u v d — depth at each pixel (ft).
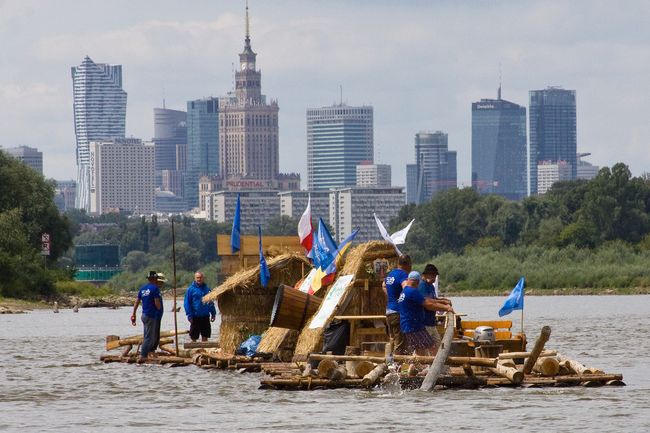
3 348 499.51
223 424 259.80
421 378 305.73
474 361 306.55
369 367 316.60
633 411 268.00
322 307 354.74
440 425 253.03
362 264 359.25
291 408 279.69
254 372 365.20
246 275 394.32
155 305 404.77
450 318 308.19
